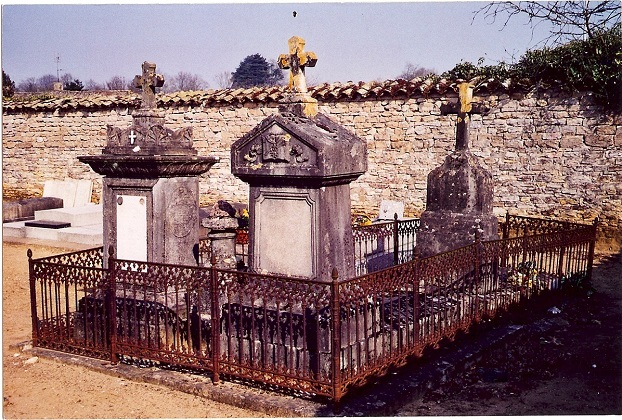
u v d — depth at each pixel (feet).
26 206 61.05
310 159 20.12
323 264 20.57
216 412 18.37
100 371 21.89
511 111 47.32
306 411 17.62
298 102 21.57
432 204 31.12
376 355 19.88
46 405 19.15
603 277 36.47
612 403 19.24
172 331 22.08
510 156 47.52
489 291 26.16
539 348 24.63
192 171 24.89
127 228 24.79
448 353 22.26
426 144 51.98
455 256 23.29
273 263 21.56
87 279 23.86
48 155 72.74
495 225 30.63
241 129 61.41
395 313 23.22
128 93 80.84
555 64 44.60
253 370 19.16
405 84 52.95
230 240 23.91
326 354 18.95
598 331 26.78
